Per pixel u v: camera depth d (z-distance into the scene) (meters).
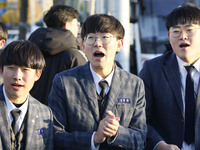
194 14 2.70
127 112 2.42
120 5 5.62
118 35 2.45
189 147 2.73
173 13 2.80
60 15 3.54
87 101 2.40
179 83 2.78
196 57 2.78
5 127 2.04
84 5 11.31
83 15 11.30
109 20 2.43
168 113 2.80
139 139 2.35
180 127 2.73
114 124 2.16
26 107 2.18
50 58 3.37
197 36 2.71
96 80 2.47
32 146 2.12
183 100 2.74
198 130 2.64
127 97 2.46
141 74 3.01
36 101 2.29
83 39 2.51
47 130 2.23
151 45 9.48
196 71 2.80
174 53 2.98
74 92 2.43
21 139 2.10
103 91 2.44
